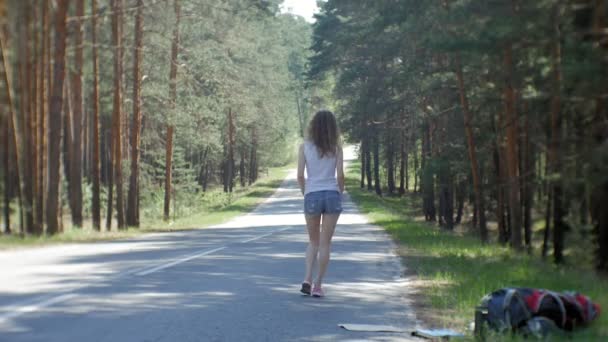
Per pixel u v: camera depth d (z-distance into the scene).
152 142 57.00
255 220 47.78
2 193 33.03
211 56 41.66
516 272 15.45
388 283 13.62
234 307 9.27
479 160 33.47
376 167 86.25
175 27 39.50
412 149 55.50
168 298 9.48
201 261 14.71
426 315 9.98
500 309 8.23
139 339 6.95
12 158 28.70
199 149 75.12
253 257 16.62
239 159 113.44
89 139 61.34
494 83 27.31
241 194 90.19
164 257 15.27
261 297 10.30
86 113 53.81
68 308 8.22
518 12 18.67
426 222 51.06
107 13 28.55
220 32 43.22
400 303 10.94
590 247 23.86
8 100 26.11
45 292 9.20
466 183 40.62
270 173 141.62
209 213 57.25
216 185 109.75
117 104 35.75
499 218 33.75
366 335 8.20
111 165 36.16
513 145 27.92
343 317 9.27
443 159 34.59
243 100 51.34
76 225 33.06
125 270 12.20
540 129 26.91
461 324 9.40
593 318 8.77
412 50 37.09
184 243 21.36
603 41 16.53
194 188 57.03
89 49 35.97
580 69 16.41
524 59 23.50
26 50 26.97
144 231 34.19
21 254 14.79
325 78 71.25
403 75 36.56
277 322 8.49
